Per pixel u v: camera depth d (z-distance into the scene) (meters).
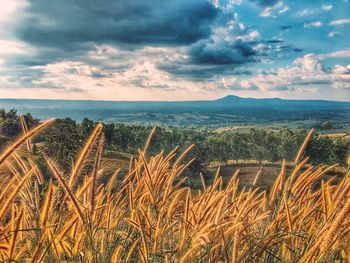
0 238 2.39
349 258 3.33
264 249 3.11
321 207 4.03
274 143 155.50
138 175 4.01
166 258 3.09
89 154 3.01
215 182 4.18
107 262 3.25
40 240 2.66
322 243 2.89
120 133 158.75
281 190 3.89
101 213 3.70
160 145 158.62
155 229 3.42
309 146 133.38
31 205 3.01
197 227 3.38
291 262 3.25
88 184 3.09
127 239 3.46
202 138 167.50
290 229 3.39
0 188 2.62
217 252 3.16
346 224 2.99
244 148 154.25
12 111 84.56
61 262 2.94
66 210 3.16
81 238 3.00
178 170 4.02
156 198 3.87
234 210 4.00
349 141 130.62
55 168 2.82
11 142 2.30
